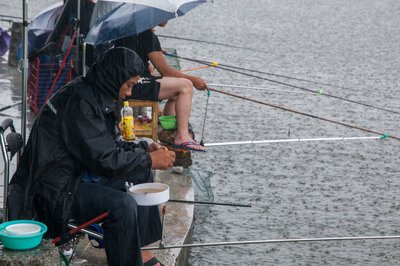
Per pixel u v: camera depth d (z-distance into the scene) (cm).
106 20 1257
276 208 1488
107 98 858
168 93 1323
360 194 1595
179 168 1376
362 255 1301
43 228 819
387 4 5541
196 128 2020
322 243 1339
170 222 1180
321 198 1560
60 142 848
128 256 857
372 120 2202
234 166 1725
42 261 794
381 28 4319
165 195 908
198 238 1323
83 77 871
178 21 4094
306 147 1900
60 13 1541
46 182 847
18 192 861
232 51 3291
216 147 1858
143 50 1341
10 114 1712
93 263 998
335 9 5141
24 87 957
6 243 802
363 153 1873
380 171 1748
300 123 2128
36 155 848
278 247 1314
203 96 2380
